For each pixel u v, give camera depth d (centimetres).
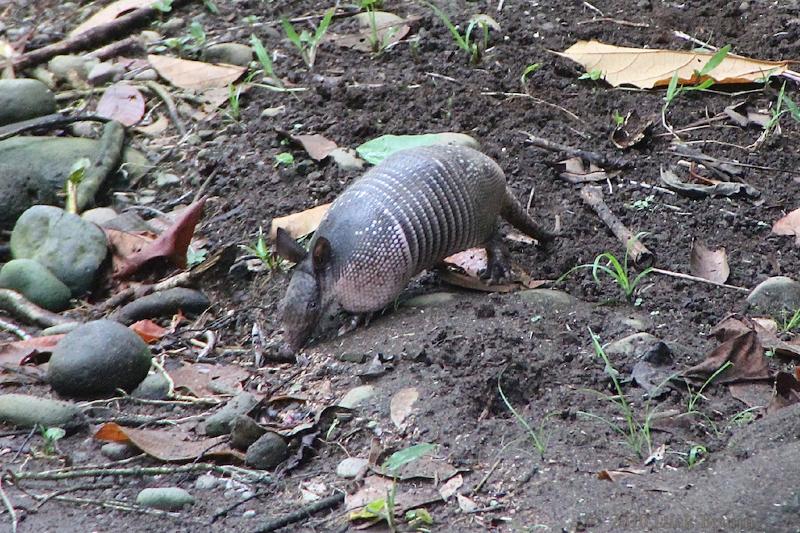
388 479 725
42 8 1555
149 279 1068
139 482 760
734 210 1071
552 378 815
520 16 1390
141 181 1218
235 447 782
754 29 1331
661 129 1193
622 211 1073
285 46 1375
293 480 748
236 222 1110
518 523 672
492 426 760
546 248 1029
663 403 786
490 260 989
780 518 647
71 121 1261
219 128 1254
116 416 841
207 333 965
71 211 1147
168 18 1481
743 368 811
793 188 1102
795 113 1128
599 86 1270
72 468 775
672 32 1335
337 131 1199
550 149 1160
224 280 1042
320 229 931
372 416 792
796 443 713
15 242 1089
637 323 891
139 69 1373
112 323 890
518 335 862
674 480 700
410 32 1378
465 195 941
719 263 988
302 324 905
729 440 741
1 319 1017
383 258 898
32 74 1399
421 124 1201
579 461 723
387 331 900
